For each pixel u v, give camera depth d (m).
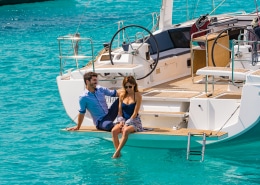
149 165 15.28
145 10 37.66
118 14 37.00
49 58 26.39
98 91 15.51
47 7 42.22
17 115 19.23
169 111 15.77
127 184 14.26
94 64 17.03
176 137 14.76
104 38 29.69
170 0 19.52
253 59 16.09
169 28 19.42
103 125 15.38
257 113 14.84
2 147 16.70
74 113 16.52
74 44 18.17
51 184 14.35
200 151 15.80
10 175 14.89
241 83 15.71
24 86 22.27
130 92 15.20
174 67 18.14
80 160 15.79
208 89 16.69
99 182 14.41
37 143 17.00
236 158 15.61
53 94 21.27
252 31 16.77
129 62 16.84
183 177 14.56
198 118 15.44
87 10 39.38
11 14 40.06
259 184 14.08
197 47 18.11
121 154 15.92
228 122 15.21
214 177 14.51
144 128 15.38
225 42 17.88
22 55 27.16
